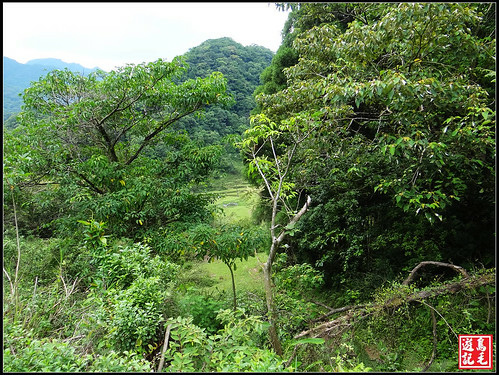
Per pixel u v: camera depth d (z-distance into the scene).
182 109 5.58
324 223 5.07
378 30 2.94
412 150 2.93
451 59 3.20
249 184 8.11
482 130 2.72
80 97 5.22
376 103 3.58
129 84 4.92
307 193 5.80
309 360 2.69
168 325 2.53
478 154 2.90
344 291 4.70
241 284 5.68
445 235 3.80
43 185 5.09
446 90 2.55
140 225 5.29
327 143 3.75
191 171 5.39
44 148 4.76
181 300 3.50
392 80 2.45
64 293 3.35
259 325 2.40
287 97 4.13
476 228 3.78
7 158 3.82
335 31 4.03
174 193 5.13
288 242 5.88
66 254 4.95
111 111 5.37
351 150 3.97
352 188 4.73
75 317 2.83
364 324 3.12
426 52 2.98
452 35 2.74
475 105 2.57
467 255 3.78
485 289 2.73
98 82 5.37
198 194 5.73
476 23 2.93
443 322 2.83
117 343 2.43
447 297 2.89
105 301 2.81
